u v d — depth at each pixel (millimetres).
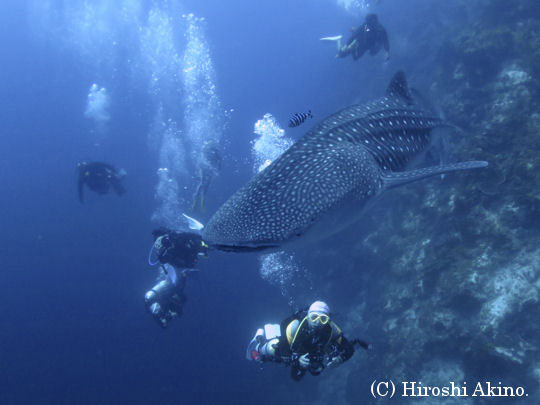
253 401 14273
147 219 26703
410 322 8961
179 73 36219
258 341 3174
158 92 36656
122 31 52312
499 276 7113
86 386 20875
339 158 2234
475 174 8102
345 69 27047
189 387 17141
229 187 22750
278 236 1767
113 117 41000
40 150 42812
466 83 11492
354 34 11109
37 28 58219
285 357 2865
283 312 15484
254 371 15609
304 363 2703
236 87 40250
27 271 31375
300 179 2057
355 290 12625
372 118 2816
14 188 38938
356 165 2252
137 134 38250
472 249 7727
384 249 11453
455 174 9727
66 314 26141
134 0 50938
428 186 10680
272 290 17188
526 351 6441
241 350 16641
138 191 28922
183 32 48438
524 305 6691
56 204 36438
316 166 2146
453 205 8695
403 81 3324
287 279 15727
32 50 60656
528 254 6977
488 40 11102
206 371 17234
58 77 60031
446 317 7594
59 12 55250
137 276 25781
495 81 10352
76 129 45438
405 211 11250
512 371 6465
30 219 34438
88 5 52594
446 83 12609
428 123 3340
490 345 6719
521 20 11273
